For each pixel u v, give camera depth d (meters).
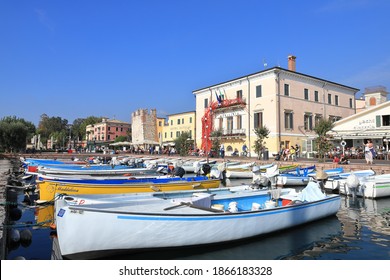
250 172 24.52
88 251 6.45
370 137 31.25
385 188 14.61
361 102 52.34
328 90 44.19
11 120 59.16
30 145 72.94
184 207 7.93
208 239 7.36
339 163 23.59
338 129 36.06
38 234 8.73
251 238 8.16
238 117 43.25
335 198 10.59
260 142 33.94
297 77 40.12
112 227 6.48
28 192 15.55
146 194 9.49
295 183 18.17
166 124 65.06
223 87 45.50
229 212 7.66
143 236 6.71
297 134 39.31
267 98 38.62
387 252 7.63
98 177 15.49
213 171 18.42
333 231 9.37
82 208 6.37
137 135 68.56
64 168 21.34
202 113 49.34
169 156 42.50
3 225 7.73
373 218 11.05
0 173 21.80
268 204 9.36
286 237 8.72
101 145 80.19
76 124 124.44
